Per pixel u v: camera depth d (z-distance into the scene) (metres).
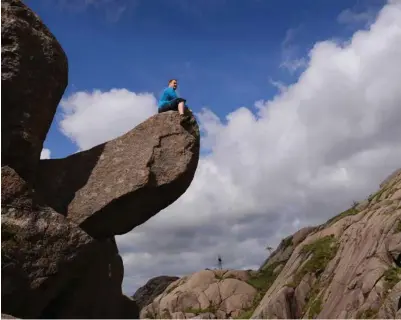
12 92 7.90
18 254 7.29
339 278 22.58
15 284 7.25
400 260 18.97
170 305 41.44
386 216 22.45
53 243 7.74
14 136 7.95
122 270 10.33
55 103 8.92
